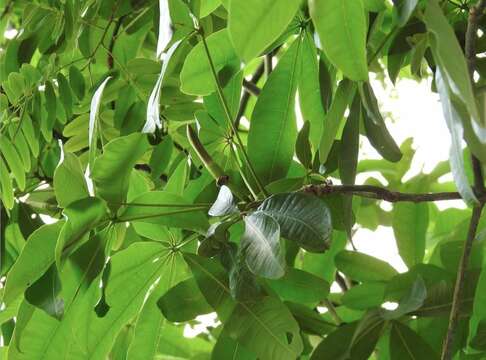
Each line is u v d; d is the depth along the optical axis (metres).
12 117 0.90
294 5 0.40
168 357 0.93
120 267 0.69
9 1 1.04
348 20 0.44
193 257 0.69
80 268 0.63
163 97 0.87
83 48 0.95
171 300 0.69
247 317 0.67
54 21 0.94
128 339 0.84
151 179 0.90
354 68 0.45
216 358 0.70
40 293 0.61
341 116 0.62
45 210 0.96
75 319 0.66
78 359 0.69
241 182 0.74
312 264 0.80
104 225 0.66
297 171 0.77
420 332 0.72
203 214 0.67
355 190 0.59
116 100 0.89
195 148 0.69
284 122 0.72
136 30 0.94
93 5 0.95
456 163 0.45
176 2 0.60
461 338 0.71
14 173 0.87
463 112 0.43
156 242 0.70
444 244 0.72
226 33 0.68
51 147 1.01
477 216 0.57
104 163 0.62
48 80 0.91
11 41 0.95
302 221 0.55
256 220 0.56
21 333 0.66
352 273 0.76
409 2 0.51
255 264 0.54
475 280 0.70
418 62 0.64
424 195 0.59
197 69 0.70
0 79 0.97
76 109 0.95
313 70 0.72
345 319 0.79
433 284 0.71
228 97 0.77
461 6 0.73
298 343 0.66
